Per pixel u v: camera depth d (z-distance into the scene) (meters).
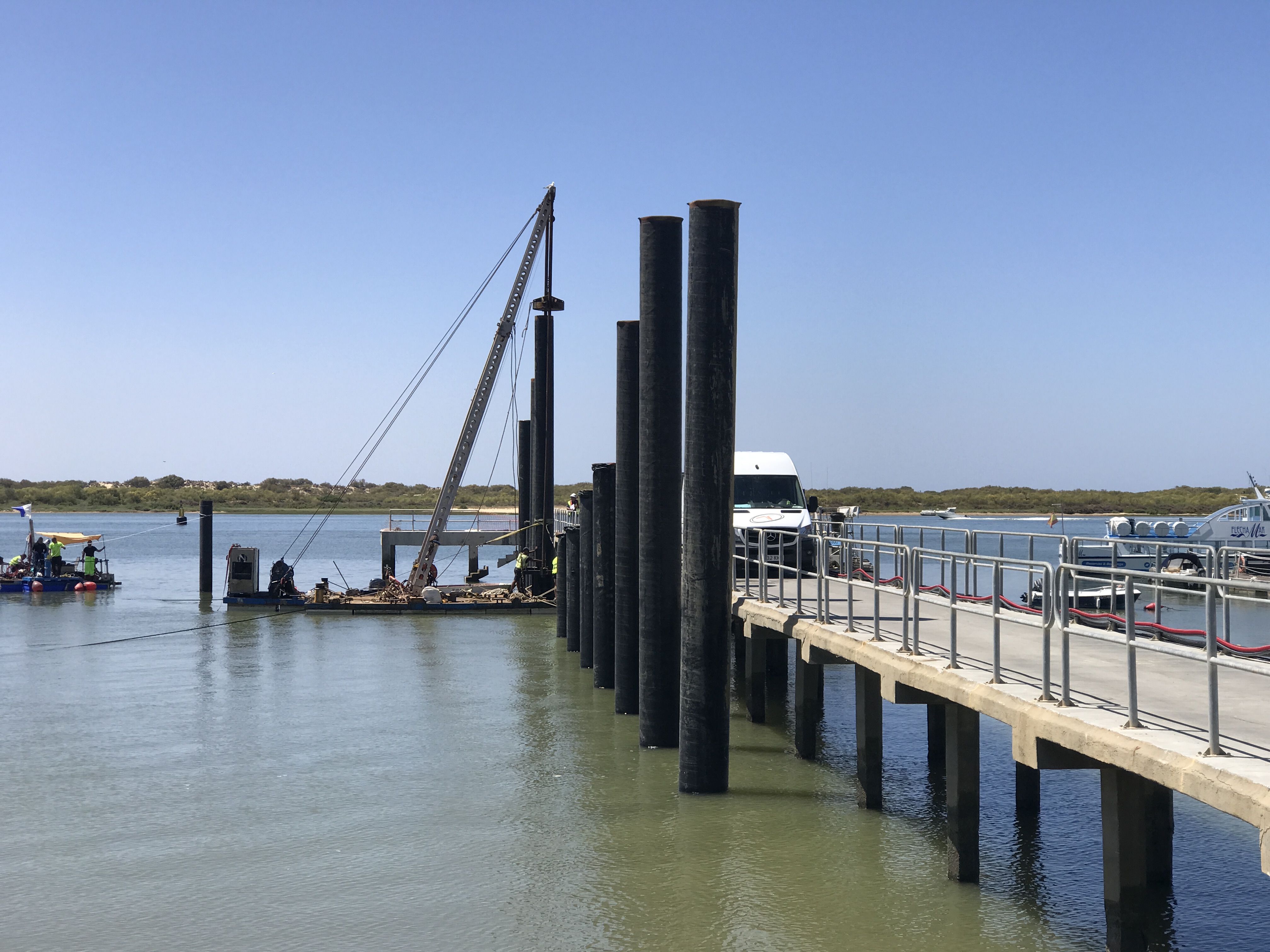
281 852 14.04
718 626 15.92
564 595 33.19
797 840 14.14
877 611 14.12
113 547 106.94
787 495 25.83
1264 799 7.09
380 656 30.42
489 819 15.23
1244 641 20.77
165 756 18.97
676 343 17.73
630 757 18.52
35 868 13.56
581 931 11.49
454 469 43.31
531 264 41.84
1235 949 10.78
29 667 28.64
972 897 12.10
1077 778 17.02
